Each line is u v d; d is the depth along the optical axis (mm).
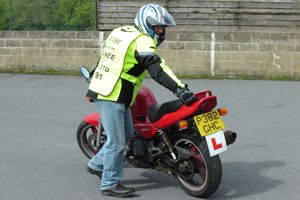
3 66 15281
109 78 5324
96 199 5559
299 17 14547
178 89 5059
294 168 6574
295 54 14172
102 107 5383
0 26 15641
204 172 5426
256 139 7906
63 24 15422
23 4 15523
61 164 6750
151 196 5621
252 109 10055
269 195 5672
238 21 14812
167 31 14836
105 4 15195
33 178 6219
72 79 13938
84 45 14891
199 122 5219
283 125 8773
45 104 10578
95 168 5879
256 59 14336
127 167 6594
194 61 14562
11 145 7605
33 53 15117
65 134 8219
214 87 12750
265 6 14656
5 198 5590
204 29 14969
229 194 5691
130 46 5238
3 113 9742
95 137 6637
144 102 5832
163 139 5531
